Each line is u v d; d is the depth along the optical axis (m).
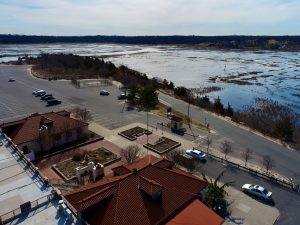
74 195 29.81
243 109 96.94
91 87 111.56
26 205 26.89
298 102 107.25
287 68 194.12
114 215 27.05
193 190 32.88
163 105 91.62
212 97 114.00
